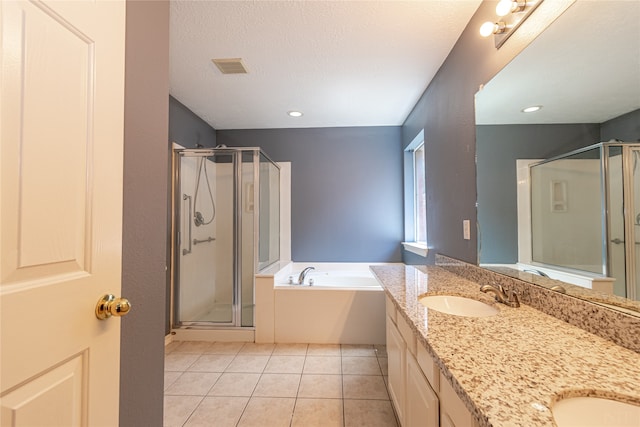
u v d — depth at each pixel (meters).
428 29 1.78
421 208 3.38
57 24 0.60
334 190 3.72
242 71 2.30
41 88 0.57
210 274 2.96
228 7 1.59
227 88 2.62
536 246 1.18
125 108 0.87
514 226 1.32
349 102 2.94
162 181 1.05
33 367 0.55
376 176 3.70
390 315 1.71
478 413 0.53
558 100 1.05
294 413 1.68
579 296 0.97
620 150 0.82
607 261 0.85
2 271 0.51
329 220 3.72
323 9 1.61
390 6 1.59
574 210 1.00
